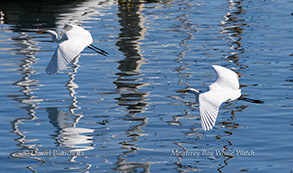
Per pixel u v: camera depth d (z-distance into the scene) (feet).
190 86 59.93
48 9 103.55
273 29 86.84
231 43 78.38
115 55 72.49
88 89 59.26
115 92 58.29
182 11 101.96
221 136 46.37
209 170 40.47
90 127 48.96
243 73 64.44
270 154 42.68
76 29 40.40
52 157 43.09
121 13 99.30
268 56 71.46
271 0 112.78
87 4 106.32
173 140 45.83
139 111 52.60
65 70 66.28
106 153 43.57
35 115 51.93
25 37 82.94
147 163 41.75
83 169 41.06
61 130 48.29
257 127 47.98
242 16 97.25
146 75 64.13
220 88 34.22
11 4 109.29
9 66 67.46
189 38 81.30
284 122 49.01
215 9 103.91
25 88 59.67
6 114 52.16
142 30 86.02
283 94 57.06
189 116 51.26
